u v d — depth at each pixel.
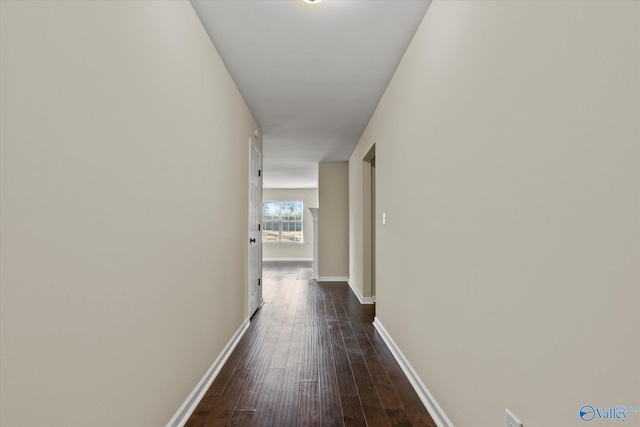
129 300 1.43
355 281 6.00
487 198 1.45
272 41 2.60
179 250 1.95
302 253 12.59
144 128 1.56
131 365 1.45
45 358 1.00
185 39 2.05
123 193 1.39
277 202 12.65
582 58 0.94
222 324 2.86
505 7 1.32
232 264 3.21
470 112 1.61
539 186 1.12
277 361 2.91
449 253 1.85
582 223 0.94
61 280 1.06
